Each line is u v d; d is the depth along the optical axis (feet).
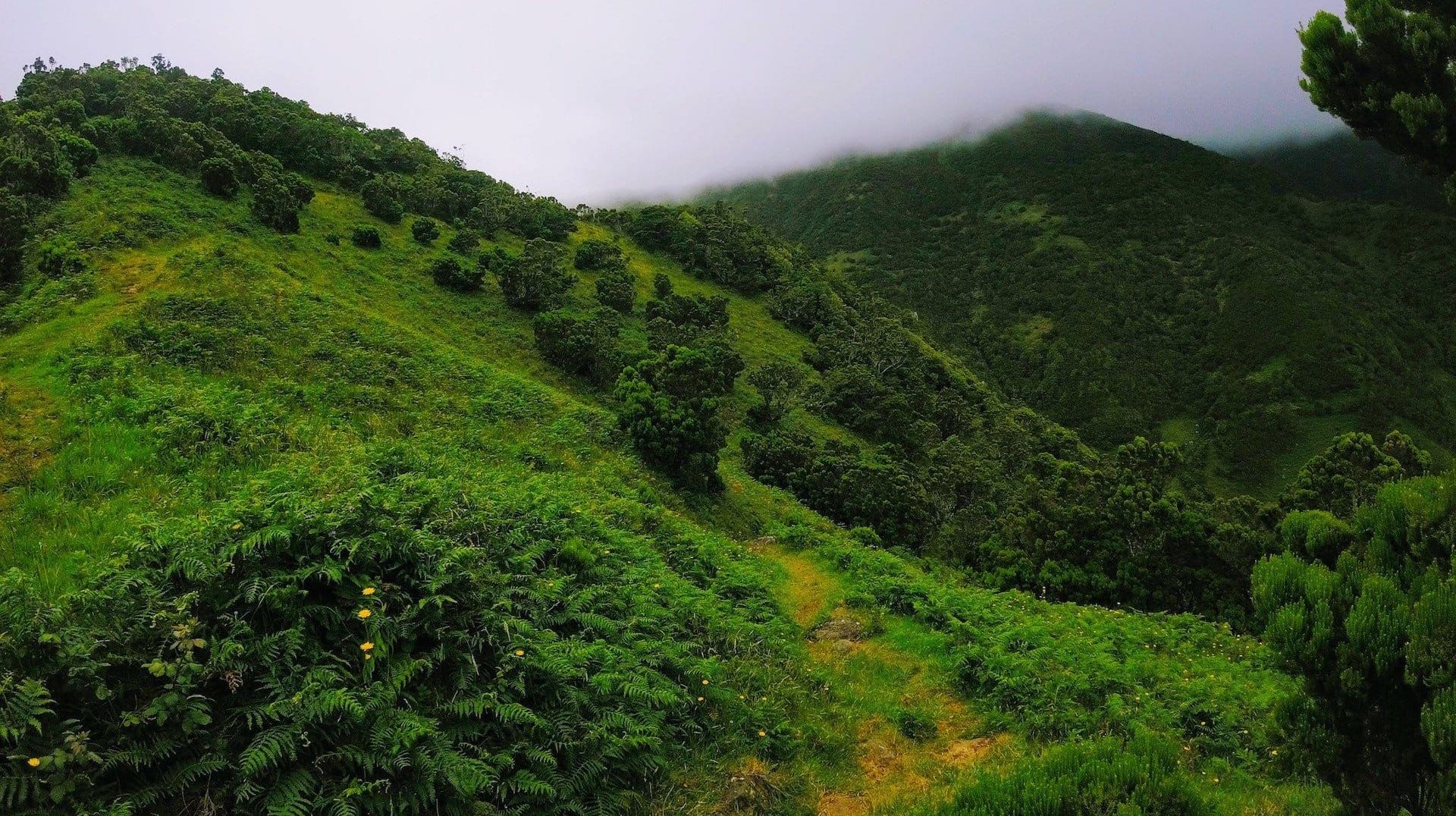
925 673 40.19
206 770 16.76
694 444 100.73
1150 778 18.20
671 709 27.07
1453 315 463.42
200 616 20.13
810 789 26.30
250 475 45.21
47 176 130.82
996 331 549.54
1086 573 81.82
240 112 222.89
